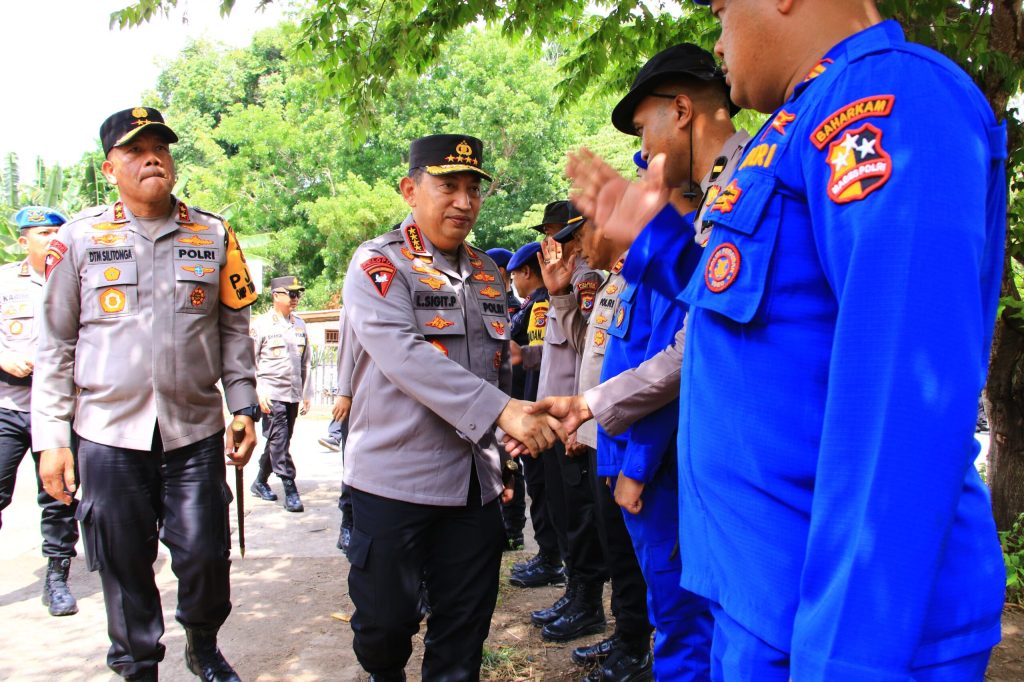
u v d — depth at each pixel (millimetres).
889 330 906
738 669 1143
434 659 2645
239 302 3123
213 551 2949
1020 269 4980
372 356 2541
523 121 26172
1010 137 3689
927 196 922
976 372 889
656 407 2258
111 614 2891
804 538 1079
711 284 1184
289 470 6746
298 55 5012
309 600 4406
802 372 1087
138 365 2857
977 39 3586
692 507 1289
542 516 4617
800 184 1091
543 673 3381
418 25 4887
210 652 3100
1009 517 4719
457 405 2426
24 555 5348
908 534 872
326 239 29438
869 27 1136
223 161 31047
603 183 1778
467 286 2809
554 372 3865
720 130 2271
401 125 28141
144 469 2898
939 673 991
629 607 3064
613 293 2994
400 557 2543
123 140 2844
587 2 5301
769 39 1249
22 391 4551
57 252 2900
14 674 3486
